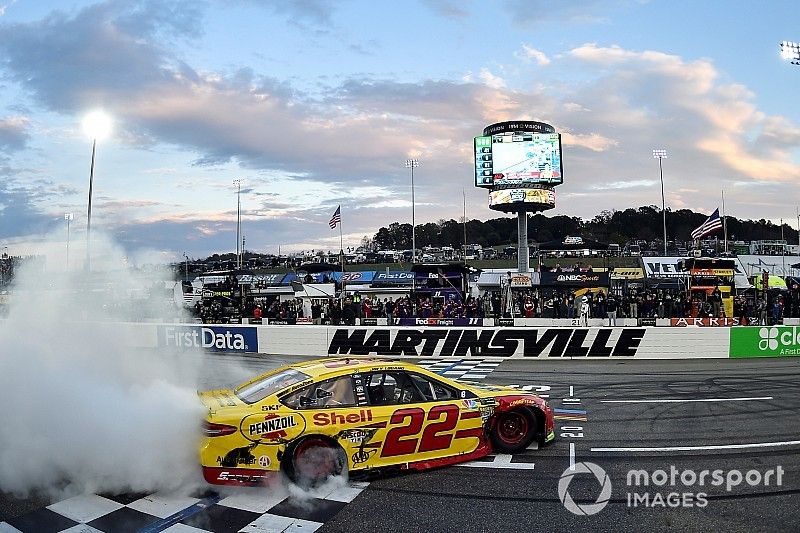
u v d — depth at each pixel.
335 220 34.50
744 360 16.69
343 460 6.18
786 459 7.00
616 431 8.34
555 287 28.31
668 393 11.30
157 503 5.70
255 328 19.00
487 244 110.81
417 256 65.31
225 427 5.84
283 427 6.00
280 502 5.71
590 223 106.94
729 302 23.70
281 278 34.00
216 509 5.55
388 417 6.39
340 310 23.67
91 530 5.11
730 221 97.81
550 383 12.62
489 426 6.99
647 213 105.25
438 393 6.80
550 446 7.56
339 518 5.34
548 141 38.56
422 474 6.49
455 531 5.06
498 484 6.16
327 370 6.56
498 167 38.78
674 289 28.81
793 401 10.48
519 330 17.16
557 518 5.32
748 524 5.16
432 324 20.84
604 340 16.98
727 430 8.39
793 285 26.47
